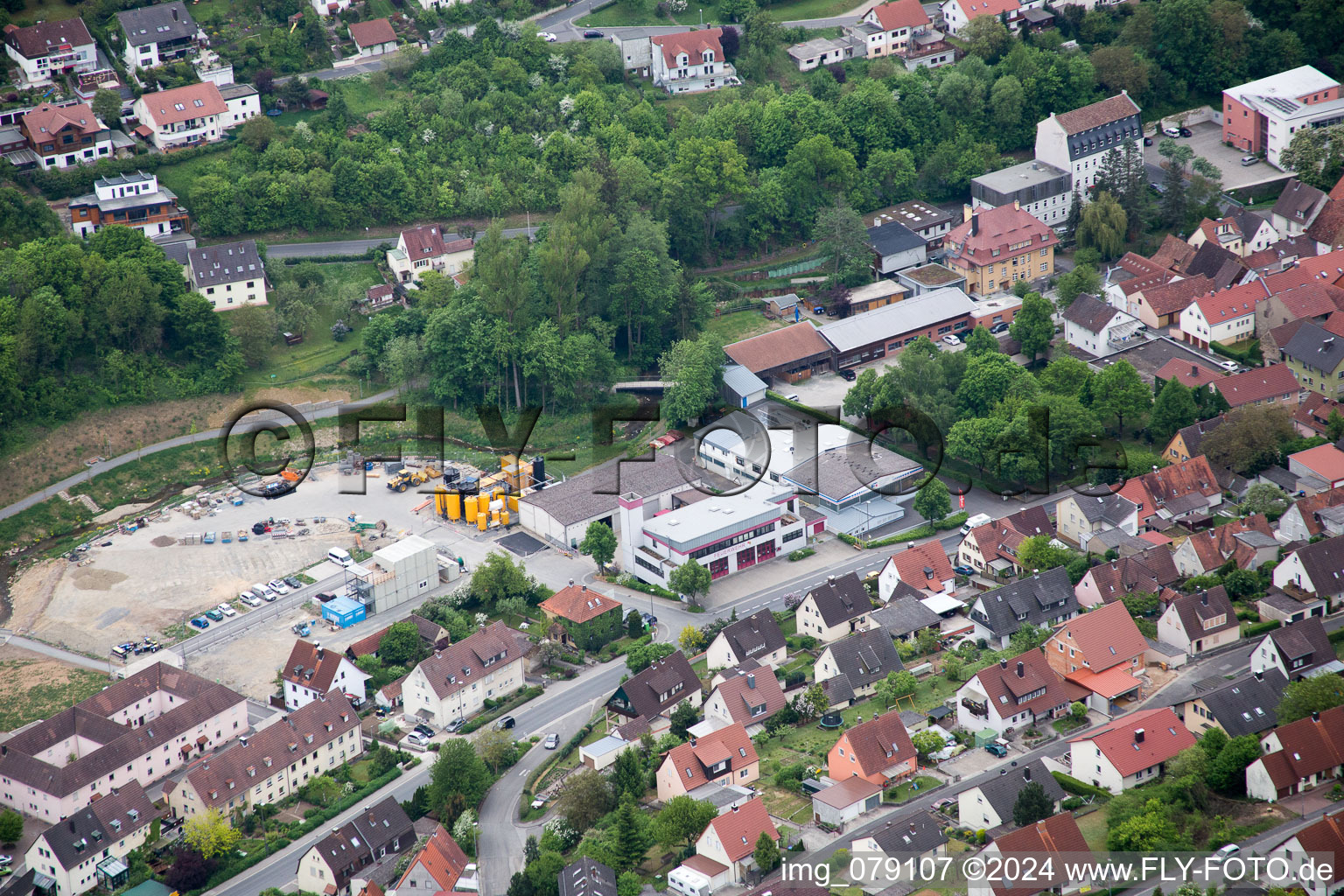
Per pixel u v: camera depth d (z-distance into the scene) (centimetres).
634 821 19738
